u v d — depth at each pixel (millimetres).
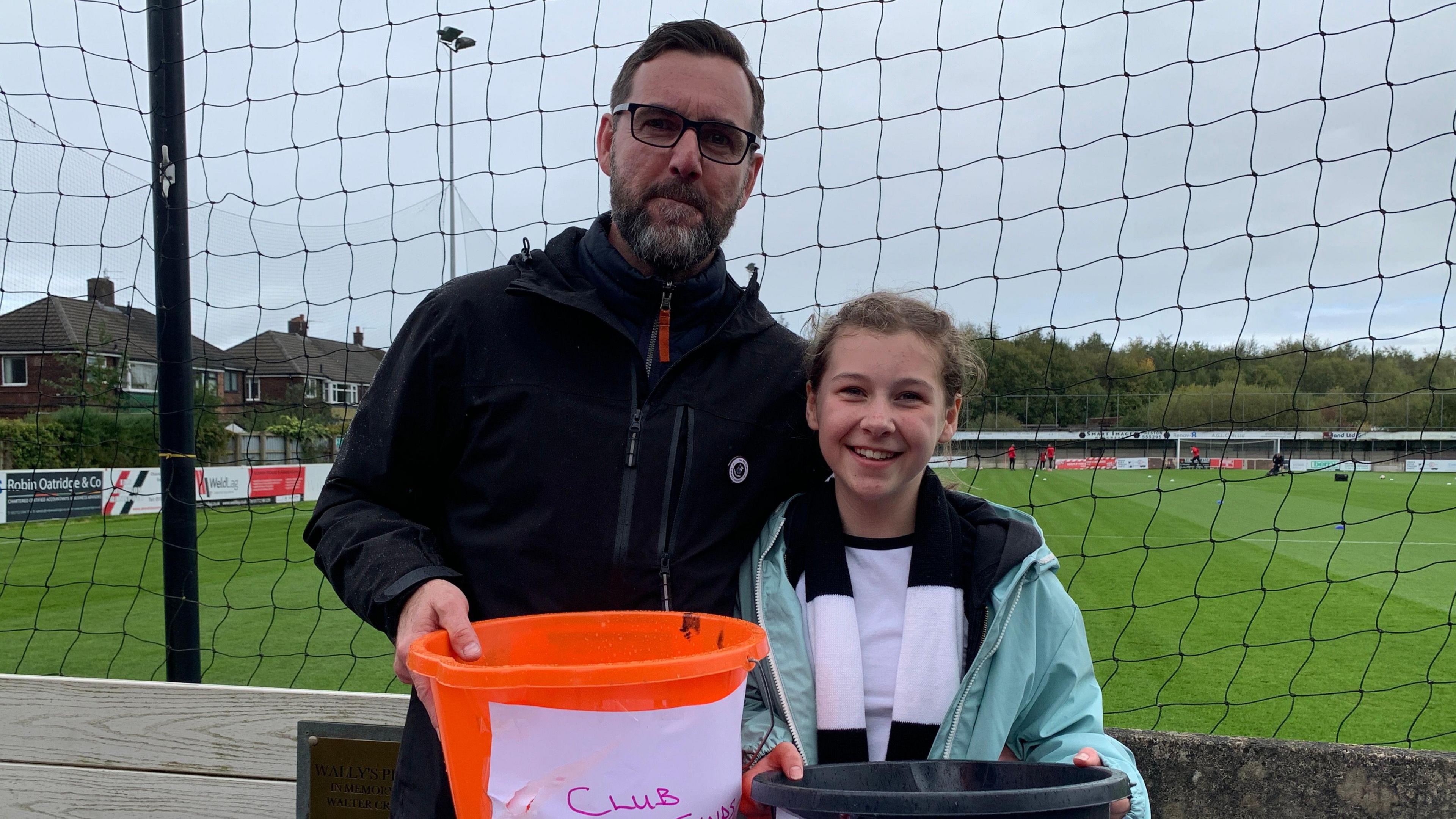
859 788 1049
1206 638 6273
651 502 1338
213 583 8578
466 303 1406
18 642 6109
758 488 1416
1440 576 9164
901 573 1391
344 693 1800
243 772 1840
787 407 1476
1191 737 1781
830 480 1481
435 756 1274
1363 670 5328
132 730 1888
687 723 877
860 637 1344
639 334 1426
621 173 1397
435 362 1382
